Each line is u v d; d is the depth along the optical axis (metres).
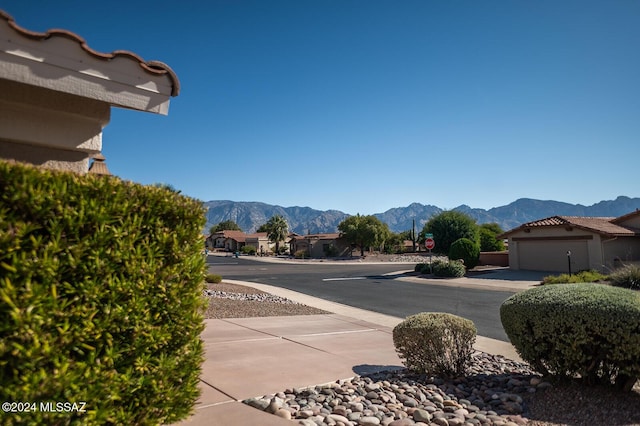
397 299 17.11
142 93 3.75
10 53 3.13
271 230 83.81
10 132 3.69
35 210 2.46
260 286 21.42
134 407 2.91
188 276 3.22
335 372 6.07
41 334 2.38
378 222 66.12
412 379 5.88
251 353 6.97
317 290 20.45
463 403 5.04
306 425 4.08
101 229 2.71
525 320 5.33
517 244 32.09
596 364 4.96
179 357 3.15
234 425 3.96
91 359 2.62
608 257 27.42
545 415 4.63
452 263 28.09
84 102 3.91
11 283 2.32
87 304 2.60
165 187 3.24
